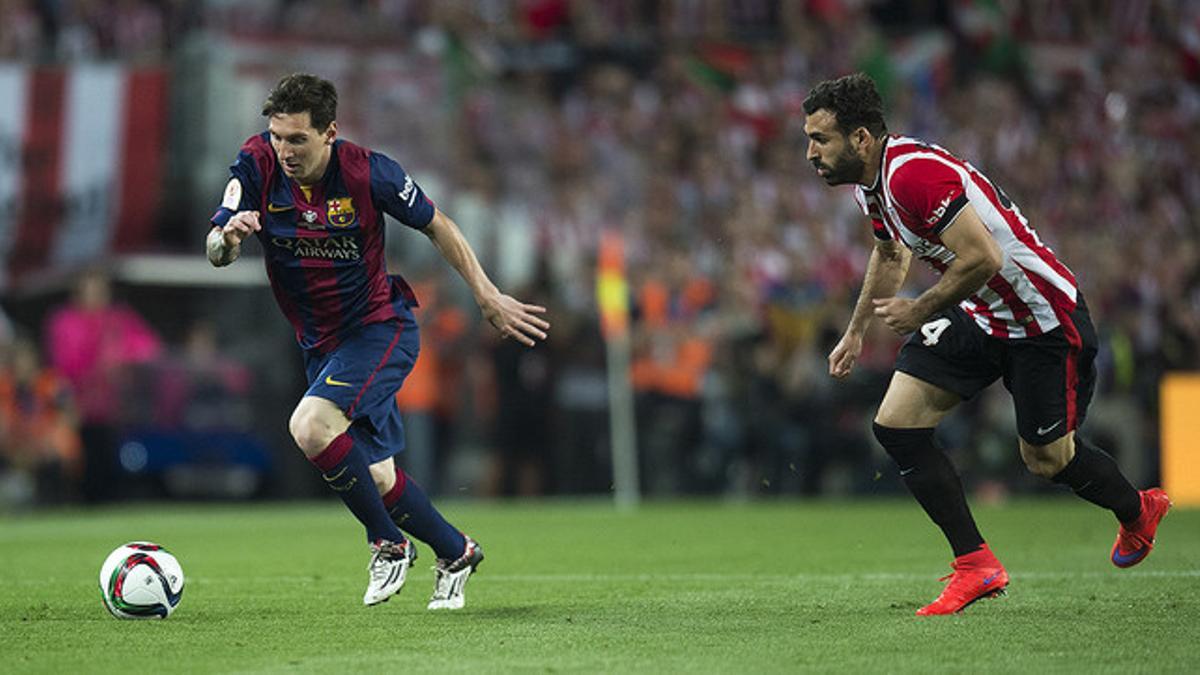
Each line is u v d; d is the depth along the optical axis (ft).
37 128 198.18
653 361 199.62
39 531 140.97
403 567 67.92
